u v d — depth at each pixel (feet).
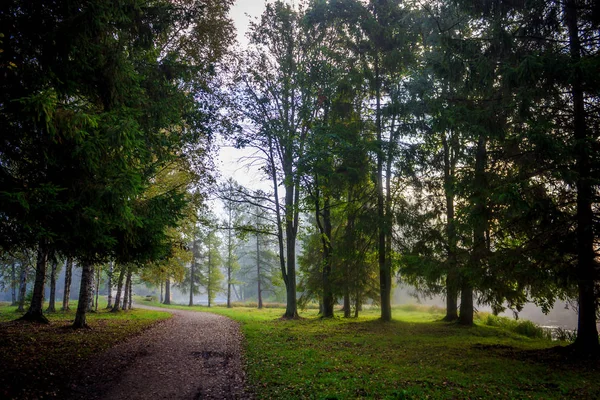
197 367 29.48
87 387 23.52
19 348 31.81
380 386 23.53
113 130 21.43
